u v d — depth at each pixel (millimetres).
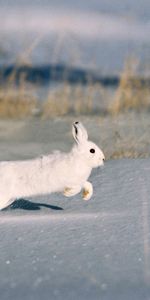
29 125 41125
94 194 21641
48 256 15625
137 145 31172
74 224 18234
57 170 20047
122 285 13352
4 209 20734
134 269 14406
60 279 13938
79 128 20266
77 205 20562
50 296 12789
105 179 23281
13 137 37250
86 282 13648
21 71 47781
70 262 15117
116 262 14969
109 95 50094
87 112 45812
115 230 17469
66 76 47594
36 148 33719
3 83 46500
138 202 20297
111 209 19750
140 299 12398
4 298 12789
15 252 16047
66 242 16656
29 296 12844
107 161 26516
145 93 46969
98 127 38062
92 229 17641
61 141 35750
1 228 18188
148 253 15461
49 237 17109
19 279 14070
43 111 46094
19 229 17984
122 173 23812
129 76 45906
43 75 64688
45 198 21750
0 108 45812
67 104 46875
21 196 20594
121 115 42625
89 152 20250
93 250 15914
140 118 40938
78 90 47656
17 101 46562
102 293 12867
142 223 17969
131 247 15984
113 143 32281
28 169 20281
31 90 47188
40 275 14281
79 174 20125
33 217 19266
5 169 20281
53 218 19016
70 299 12562
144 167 24422
